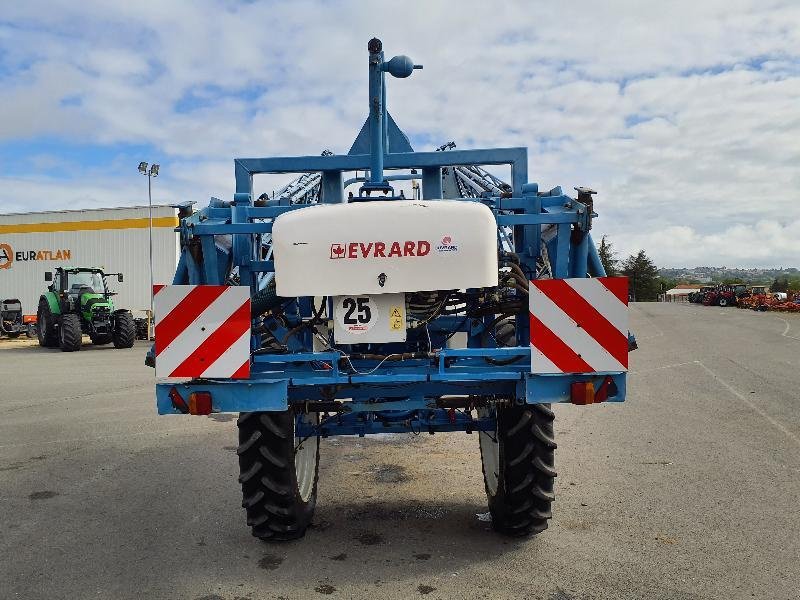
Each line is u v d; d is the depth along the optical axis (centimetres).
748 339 1812
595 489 489
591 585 330
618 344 331
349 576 346
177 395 336
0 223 2588
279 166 444
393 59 423
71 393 1005
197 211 369
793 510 436
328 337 362
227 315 331
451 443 646
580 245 364
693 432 675
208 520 440
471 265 325
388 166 443
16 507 471
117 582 344
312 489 432
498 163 446
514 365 351
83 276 1927
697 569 347
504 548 379
